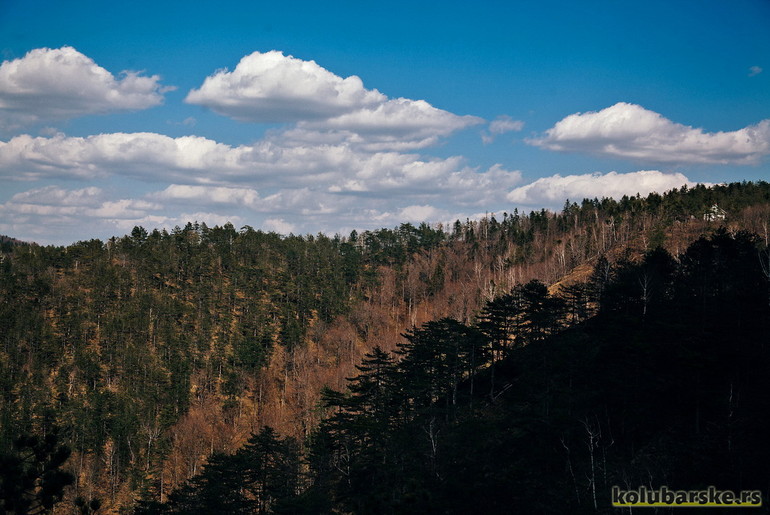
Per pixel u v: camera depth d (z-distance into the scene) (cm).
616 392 6006
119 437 9750
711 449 4894
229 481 5869
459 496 4862
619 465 5062
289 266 17500
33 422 9769
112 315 13462
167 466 9662
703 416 5375
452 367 7094
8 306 13362
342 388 10875
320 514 5303
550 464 5294
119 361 12062
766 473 4462
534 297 7588
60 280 14988
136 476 8906
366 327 15075
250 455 6228
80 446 9650
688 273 8288
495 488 4969
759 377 5538
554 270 14788
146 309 13700
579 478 4997
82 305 13938
